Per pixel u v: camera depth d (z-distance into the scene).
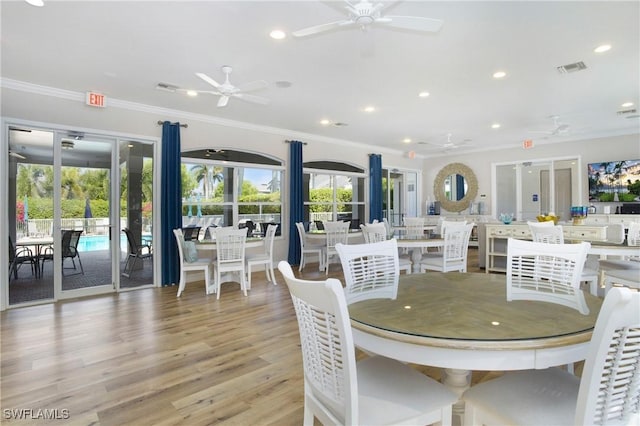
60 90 4.55
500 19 2.91
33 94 4.39
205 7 2.73
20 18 2.87
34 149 4.45
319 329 1.28
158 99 5.00
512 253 2.41
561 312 1.57
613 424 1.08
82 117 4.73
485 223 6.39
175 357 2.81
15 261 4.36
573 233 5.10
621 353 1.03
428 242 4.43
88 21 2.93
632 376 1.07
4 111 4.20
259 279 5.81
